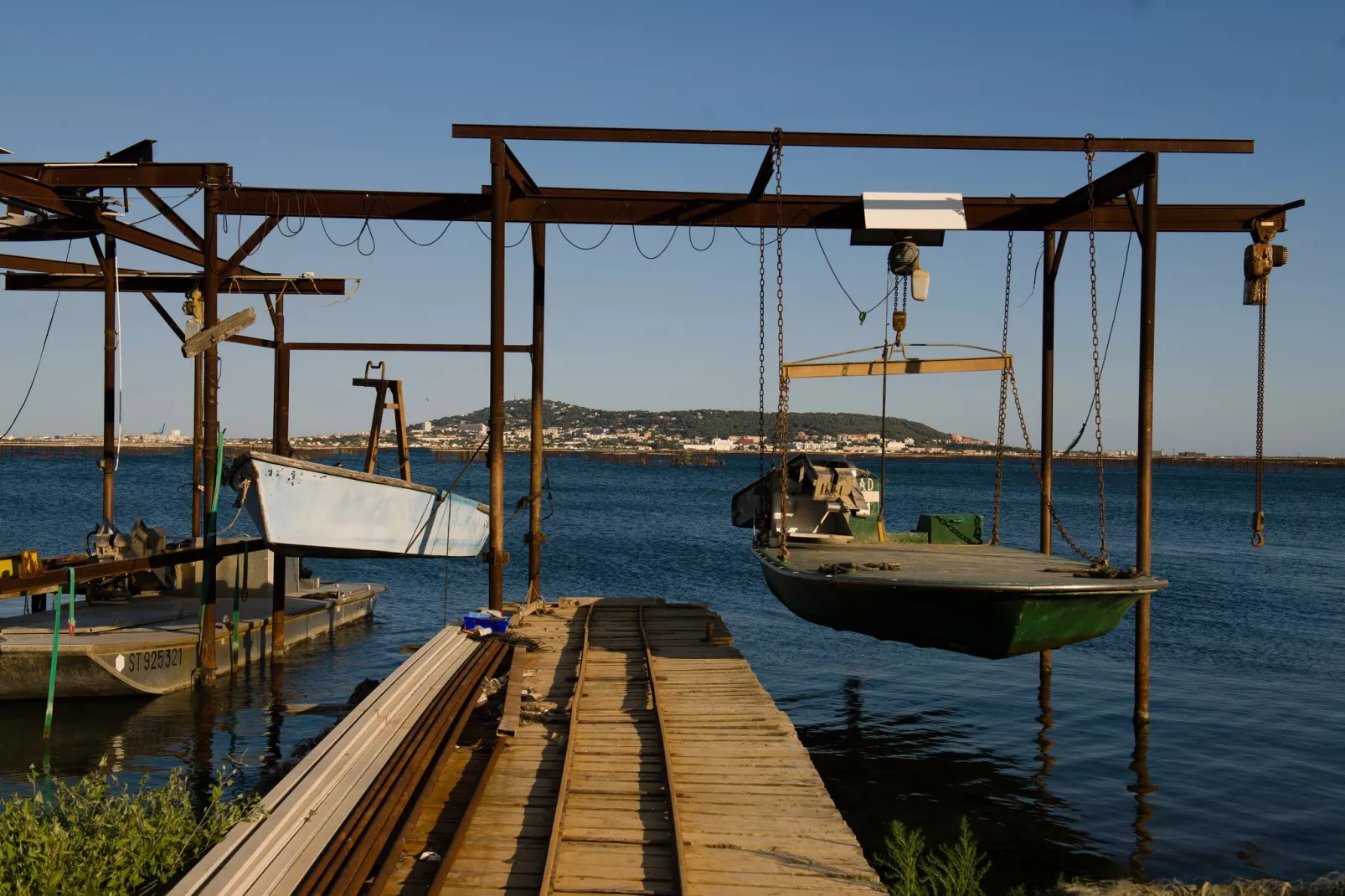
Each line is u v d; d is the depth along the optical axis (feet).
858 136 41.11
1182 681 55.21
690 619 51.78
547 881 18.92
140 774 35.88
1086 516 213.25
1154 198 40.83
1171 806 35.35
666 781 24.81
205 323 46.34
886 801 35.99
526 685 35.96
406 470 63.87
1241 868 29.96
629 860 20.85
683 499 252.21
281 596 55.36
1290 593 90.22
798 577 36.55
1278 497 312.91
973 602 32.40
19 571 50.44
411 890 19.16
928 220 45.78
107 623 50.29
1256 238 45.98
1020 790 37.11
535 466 57.31
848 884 19.88
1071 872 29.58
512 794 24.66
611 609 55.47
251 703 45.83
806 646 66.13
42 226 53.11
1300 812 34.76
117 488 231.50
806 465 55.21
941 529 53.83
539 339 56.95
